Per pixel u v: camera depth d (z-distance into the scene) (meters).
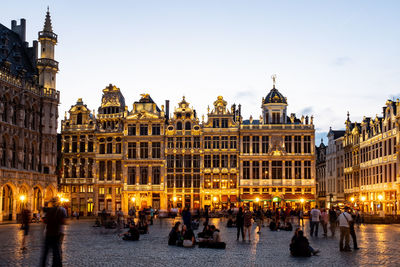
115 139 96.00
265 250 27.33
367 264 21.42
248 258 23.59
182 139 94.50
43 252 17.64
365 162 87.19
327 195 112.69
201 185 93.06
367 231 44.44
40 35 82.88
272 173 93.00
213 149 93.81
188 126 94.94
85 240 34.22
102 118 96.88
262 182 92.50
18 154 72.00
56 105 82.50
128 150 95.06
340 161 103.44
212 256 24.36
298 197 91.62
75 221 69.75
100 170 96.00
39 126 79.44
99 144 96.44
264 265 21.17
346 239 26.59
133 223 35.09
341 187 102.62
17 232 42.34
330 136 111.06
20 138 72.56
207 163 94.00
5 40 77.62
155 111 95.94
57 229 17.66
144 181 94.62
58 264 17.66
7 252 25.67
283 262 22.17
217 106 94.75
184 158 94.31
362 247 28.83
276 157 92.75
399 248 28.23
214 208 91.56
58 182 95.94
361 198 83.25
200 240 29.52
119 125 95.88
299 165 92.81
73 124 97.19
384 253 25.64
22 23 86.38
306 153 92.94
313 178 92.19
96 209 94.81
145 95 96.88
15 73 76.31
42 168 79.00
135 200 93.69
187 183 93.88
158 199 93.75
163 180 93.69
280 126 93.56
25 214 27.28
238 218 34.34
